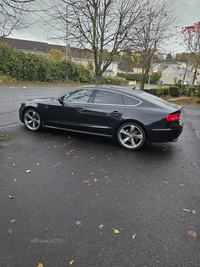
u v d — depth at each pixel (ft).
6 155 13.32
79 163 12.78
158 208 8.74
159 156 14.56
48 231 7.23
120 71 241.55
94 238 7.00
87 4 26.43
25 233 7.10
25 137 16.94
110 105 15.35
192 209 8.77
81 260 6.16
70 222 7.70
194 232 7.44
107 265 6.03
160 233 7.33
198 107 40.57
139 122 14.32
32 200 8.91
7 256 6.20
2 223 7.50
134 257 6.32
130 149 15.24
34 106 17.93
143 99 14.79
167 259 6.30
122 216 8.14
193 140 18.81
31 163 12.41
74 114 16.52
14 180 10.42
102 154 14.37
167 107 14.42
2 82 66.03
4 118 22.65
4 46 68.74
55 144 15.80
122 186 10.39
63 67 93.61
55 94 46.21
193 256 6.44
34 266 5.92
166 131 13.92
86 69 107.76
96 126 15.89
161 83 126.21
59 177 10.98
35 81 80.48
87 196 9.39
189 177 11.69
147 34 36.52
